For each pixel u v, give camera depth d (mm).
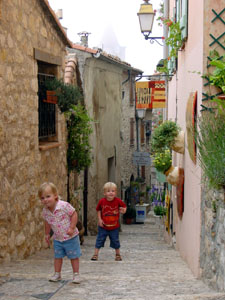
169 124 8766
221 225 4867
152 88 15016
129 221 23859
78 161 11141
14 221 6844
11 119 6754
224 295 4145
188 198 7668
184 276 6152
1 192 6266
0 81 6316
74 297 4387
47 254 7961
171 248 10609
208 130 5215
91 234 14844
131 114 24703
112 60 16203
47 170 9008
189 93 7828
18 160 7066
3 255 6414
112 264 7133
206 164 4977
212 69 6133
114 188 7555
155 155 9922
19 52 7199
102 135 16359
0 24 6363
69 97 9219
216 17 6090
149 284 5188
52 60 9188
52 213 5070
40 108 8859
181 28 8602
